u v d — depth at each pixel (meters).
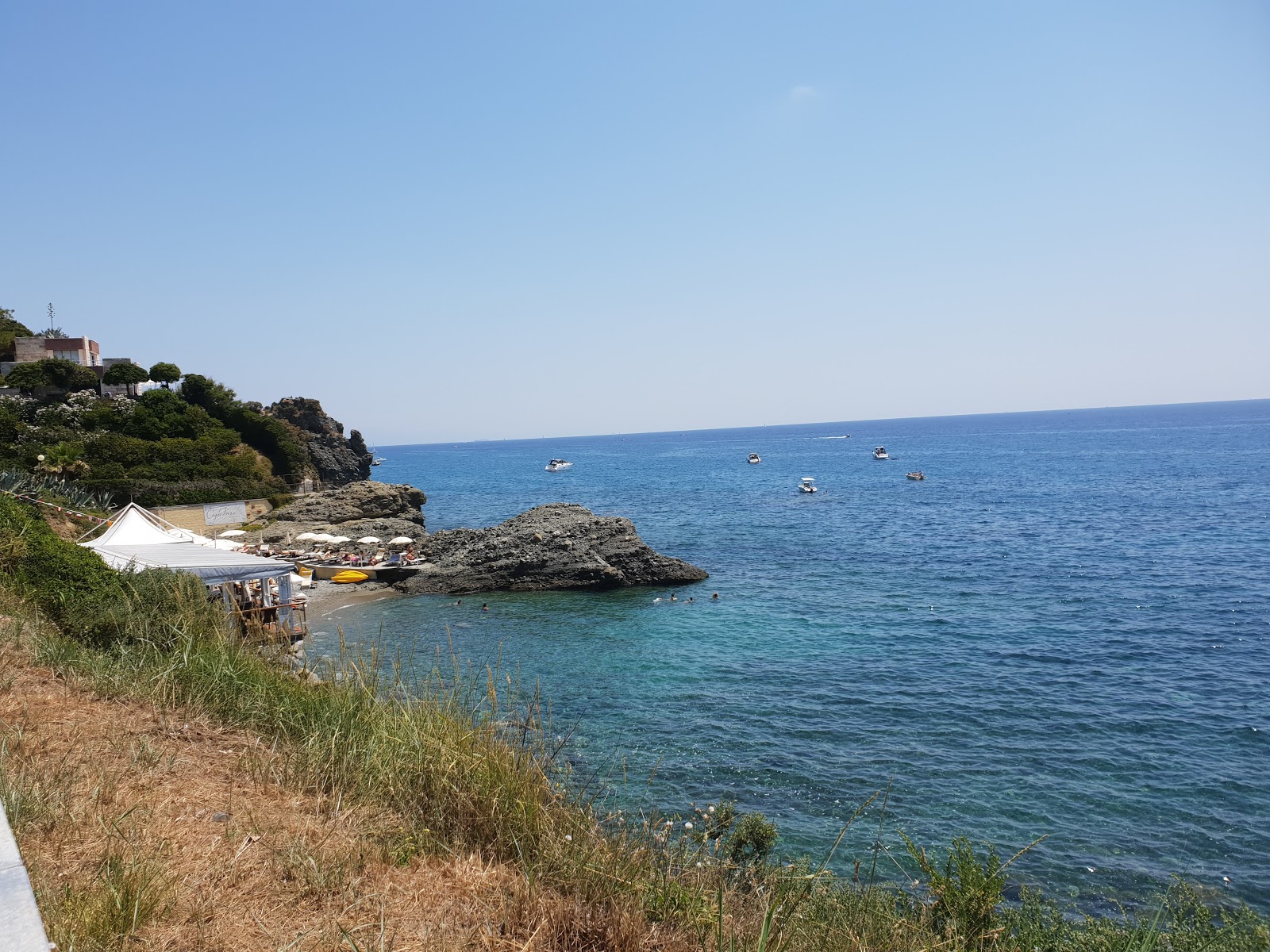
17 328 78.31
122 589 12.52
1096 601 34.41
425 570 40.72
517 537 41.56
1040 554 47.69
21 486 35.25
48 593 12.62
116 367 69.00
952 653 26.44
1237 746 18.09
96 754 6.19
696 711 20.39
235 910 4.23
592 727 18.92
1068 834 13.99
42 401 61.06
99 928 3.71
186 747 6.72
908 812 14.71
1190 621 30.28
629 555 40.41
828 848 13.12
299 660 10.75
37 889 3.98
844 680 23.36
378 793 6.09
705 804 14.59
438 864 5.20
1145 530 56.50
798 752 17.55
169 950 3.76
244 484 60.38
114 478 50.91
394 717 7.27
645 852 5.72
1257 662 24.77
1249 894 12.16
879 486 105.00
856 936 5.46
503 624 32.06
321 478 84.25
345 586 40.62
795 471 142.75
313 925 4.17
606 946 4.34
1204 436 196.00
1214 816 14.72
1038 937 6.86
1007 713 20.30
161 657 9.21
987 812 14.78
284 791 6.05
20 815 4.79
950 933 6.03
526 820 5.61
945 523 64.75
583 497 104.12
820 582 40.62
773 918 5.05
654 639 28.98
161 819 5.23
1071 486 93.06
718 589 39.09
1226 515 63.03
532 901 4.60
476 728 6.86
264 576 20.70
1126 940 6.80
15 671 8.18
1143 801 15.27
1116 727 19.33
